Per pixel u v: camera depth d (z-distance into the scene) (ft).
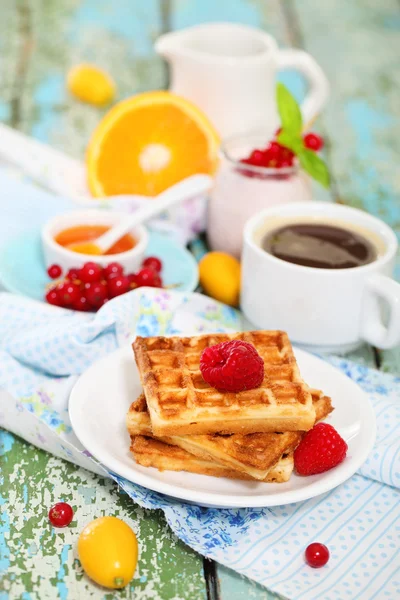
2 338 2.30
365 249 2.38
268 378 2.07
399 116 3.43
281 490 1.97
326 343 2.34
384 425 2.15
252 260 2.34
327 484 1.95
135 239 2.56
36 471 2.09
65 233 2.56
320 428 2.00
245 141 2.65
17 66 3.56
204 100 2.79
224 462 1.97
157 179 2.77
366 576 1.93
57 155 2.95
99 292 2.36
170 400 2.00
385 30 4.12
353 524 2.02
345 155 3.12
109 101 3.36
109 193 2.78
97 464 2.03
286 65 2.79
